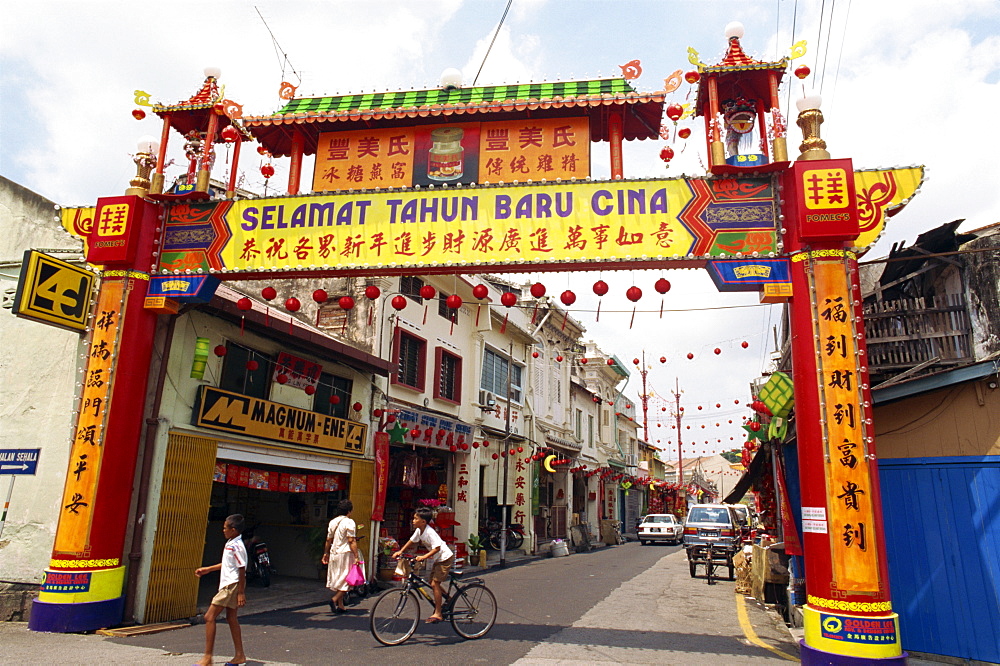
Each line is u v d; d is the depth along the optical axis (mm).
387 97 9234
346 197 8586
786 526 9172
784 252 7414
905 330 8570
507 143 8812
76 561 7730
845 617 6152
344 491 12844
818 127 7488
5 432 9320
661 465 57906
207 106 8859
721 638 7961
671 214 7816
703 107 8242
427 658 6680
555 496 26016
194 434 9273
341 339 14305
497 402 20344
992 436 6844
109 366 8203
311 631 8133
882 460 7738
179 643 7309
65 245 9883
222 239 8672
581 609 10000
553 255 7945
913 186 7238
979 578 6734
